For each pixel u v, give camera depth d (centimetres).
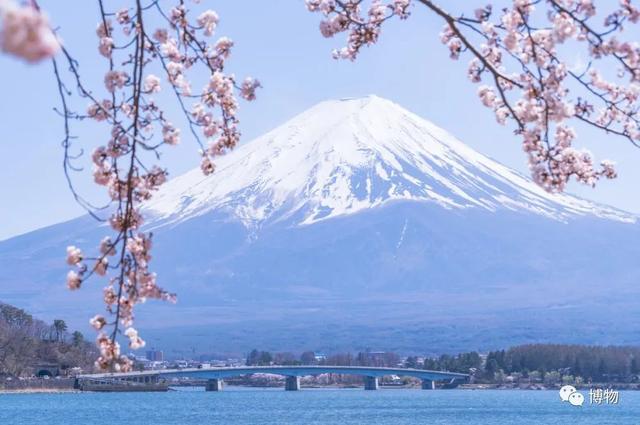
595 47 1421
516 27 1435
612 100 1517
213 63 1573
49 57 593
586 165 1505
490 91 1566
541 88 1430
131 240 1441
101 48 1416
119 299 1444
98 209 1448
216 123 1582
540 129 1471
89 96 1258
